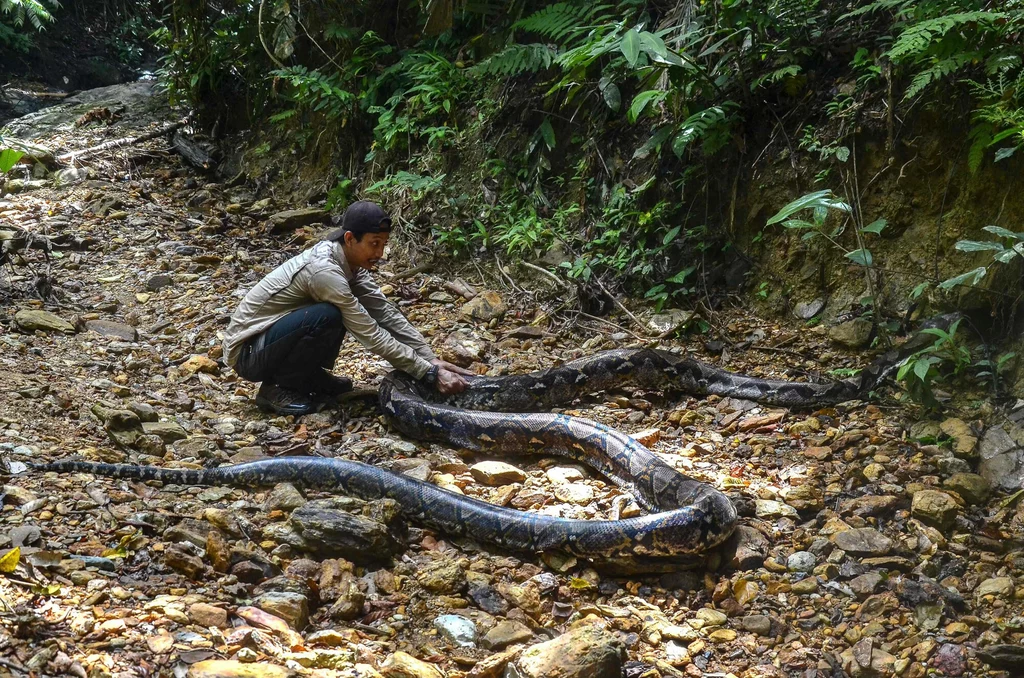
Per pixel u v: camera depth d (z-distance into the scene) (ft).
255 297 22.39
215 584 14.61
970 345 23.08
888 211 26.09
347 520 15.94
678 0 31.40
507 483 19.51
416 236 33.60
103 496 16.85
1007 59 22.26
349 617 14.53
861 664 14.19
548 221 31.48
